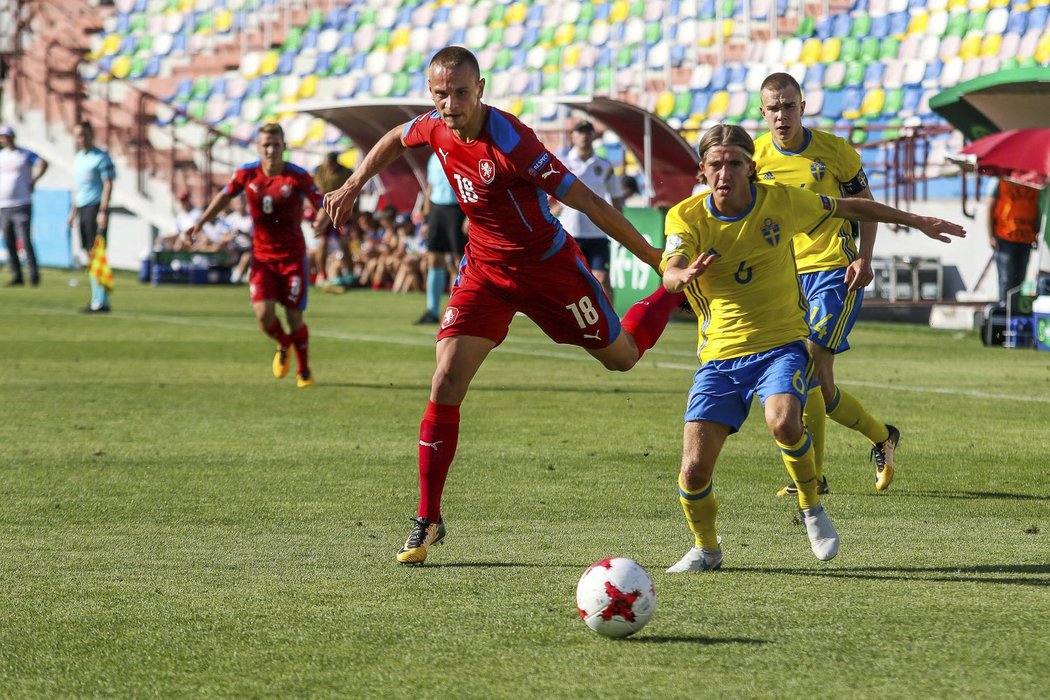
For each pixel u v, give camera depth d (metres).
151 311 54.44
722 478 19.31
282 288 30.48
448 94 13.80
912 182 62.00
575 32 84.50
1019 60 72.00
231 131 91.31
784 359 13.90
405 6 90.25
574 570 13.66
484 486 18.70
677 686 9.63
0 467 20.19
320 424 25.03
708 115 77.44
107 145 89.19
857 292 19.20
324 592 12.62
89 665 10.22
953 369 34.69
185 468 20.17
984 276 55.06
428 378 32.91
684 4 82.12
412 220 73.69
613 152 76.12
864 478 19.56
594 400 28.61
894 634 11.02
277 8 93.44
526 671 10.02
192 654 10.51
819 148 19.23
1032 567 13.76
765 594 12.54
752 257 13.91
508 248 14.87
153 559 14.20
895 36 75.06
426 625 11.36
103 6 98.31
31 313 52.47
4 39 97.44
